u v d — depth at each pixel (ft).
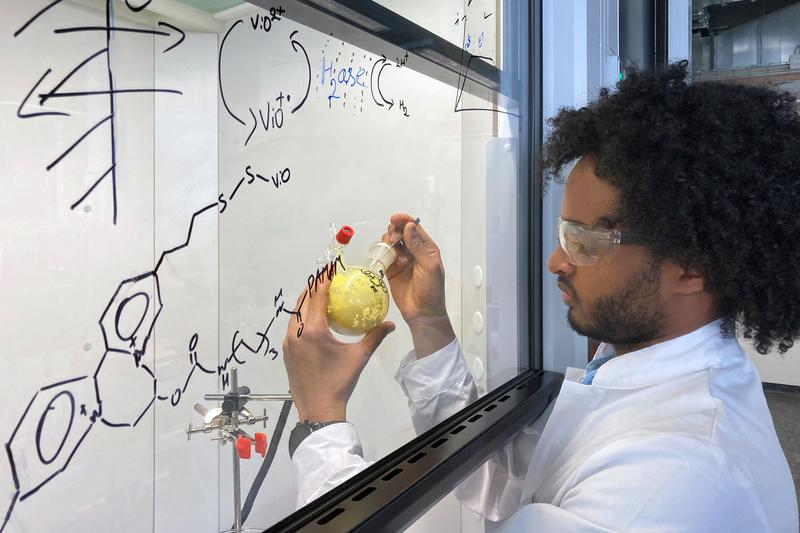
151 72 1.40
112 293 1.33
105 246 1.31
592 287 2.19
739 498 1.69
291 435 1.96
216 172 1.60
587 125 2.20
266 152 1.80
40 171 1.17
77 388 1.26
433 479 2.20
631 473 1.75
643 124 1.97
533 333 3.91
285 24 1.84
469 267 3.38
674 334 2.15
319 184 2.09
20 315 1.14
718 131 1.91
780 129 1.98
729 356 2.11
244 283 1.74
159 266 1.45
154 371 1.44
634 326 2.14
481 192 3.41
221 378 1.67
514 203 3.74
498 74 3.46
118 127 1.32
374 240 2.55
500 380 3.67
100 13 1.26
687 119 1.95
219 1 1.57
